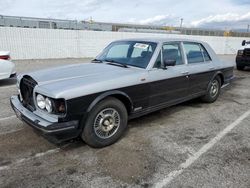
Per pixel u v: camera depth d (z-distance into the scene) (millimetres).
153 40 4512
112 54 4805
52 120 3062
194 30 28000
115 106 3559
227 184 2715
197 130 4246
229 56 22641
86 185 2676
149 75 4012
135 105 3900
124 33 19453
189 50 5086
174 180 2783
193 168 3029
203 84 5426
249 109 5500
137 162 3156
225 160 3229
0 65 7340
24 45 15094
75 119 3152
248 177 2850
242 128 4352
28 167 3004
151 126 4395
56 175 2850
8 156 3256
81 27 19328
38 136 3855
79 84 3236
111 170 2967
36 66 12023
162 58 4340
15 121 4480
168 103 4566
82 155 3318
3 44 14281
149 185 2691
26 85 3566
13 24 15906
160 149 3518
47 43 15969
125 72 3854
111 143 3633
